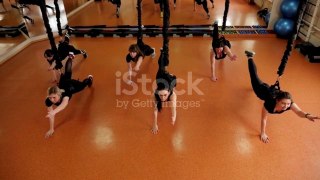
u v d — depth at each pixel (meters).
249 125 3.00
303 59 4.47
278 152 2.64
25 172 2.47
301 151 2.64
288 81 3.83
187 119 3.11
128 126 3.04
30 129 3.02
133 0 8.12
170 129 2.97
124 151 2.69
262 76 3.95
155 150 2.70
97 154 2.66
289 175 2.38
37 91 3.72
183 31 5.52
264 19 6.19
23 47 5.07
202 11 6.96
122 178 2.40
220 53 3.56
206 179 2.37
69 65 3.38
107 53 4.80
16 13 5.41
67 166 2.53
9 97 3.59
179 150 2.69
